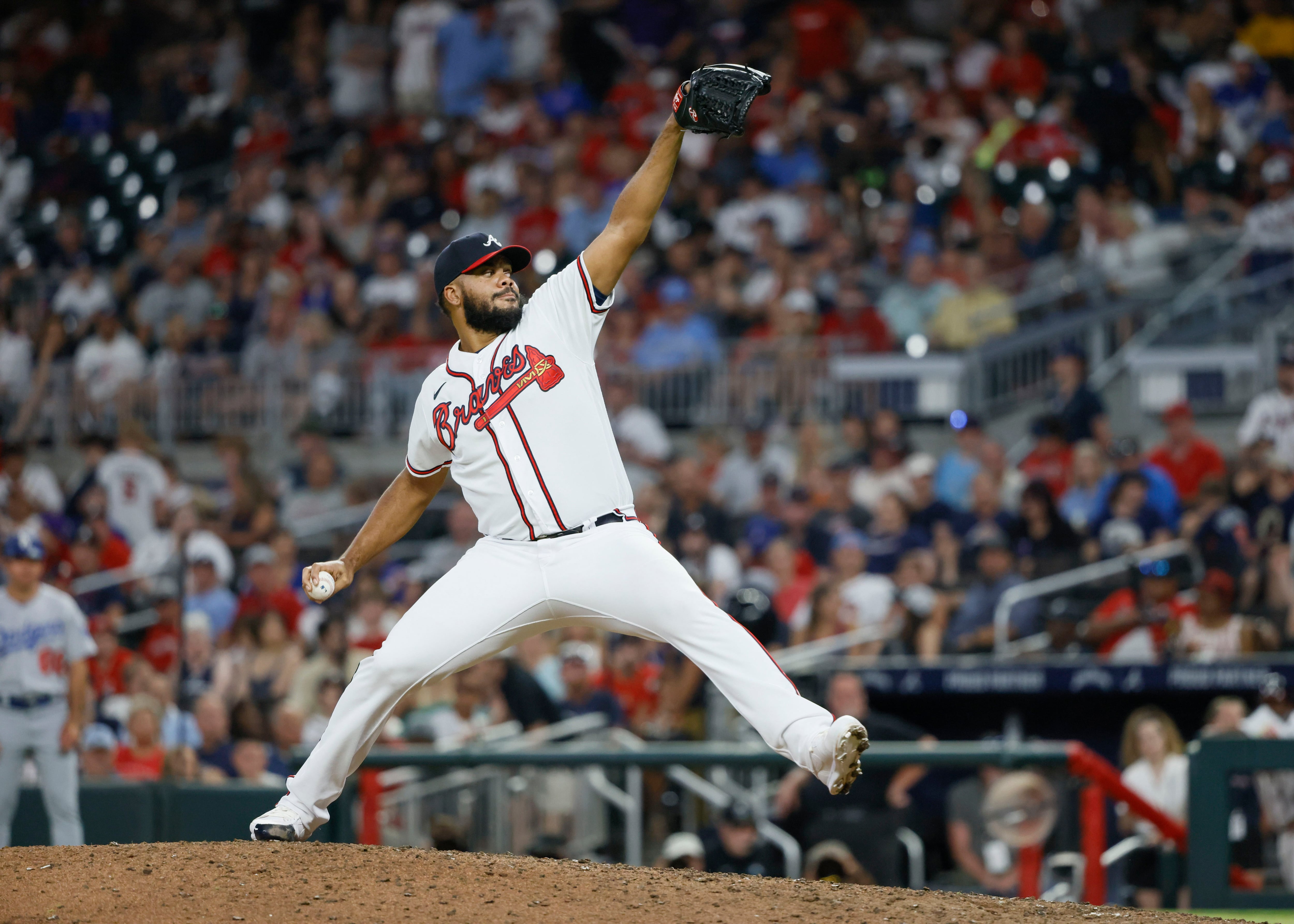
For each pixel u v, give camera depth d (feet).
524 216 189.98
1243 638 107.86
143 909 46.24
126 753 111.96
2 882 48.75
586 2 228.22
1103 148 183.93
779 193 185.57
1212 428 152.25
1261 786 93.66
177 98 236.43
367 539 55.31
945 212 181.57
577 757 88.43
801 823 95.30
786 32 213.87
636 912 46.57
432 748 96.32
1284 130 184.03
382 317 181.88
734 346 164.04
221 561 147.64
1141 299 160.86
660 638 50.16
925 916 47.11
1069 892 87.40
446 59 223.10
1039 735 110.73
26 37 247.29
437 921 45.44
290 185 210.18
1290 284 159.84
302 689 122.01
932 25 220.43
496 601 50.70
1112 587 115.96
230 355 181.37
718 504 142.72
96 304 193.88
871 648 115.65
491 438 50.83
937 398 158.92
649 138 203.00
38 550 92.32
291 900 46.98
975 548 126.82
